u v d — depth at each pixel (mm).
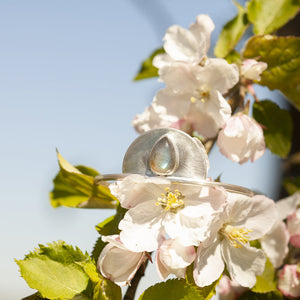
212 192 414
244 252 434
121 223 412
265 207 435
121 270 409
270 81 504
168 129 418
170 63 479
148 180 408
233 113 483
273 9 527
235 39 525
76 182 482
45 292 419
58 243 428
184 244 406
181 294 411
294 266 488
